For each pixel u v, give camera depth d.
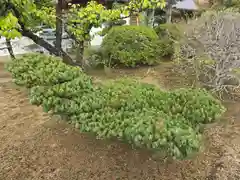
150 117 2.14
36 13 3.97
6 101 3.68
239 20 4.10
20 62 2.90
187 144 1.95
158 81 4.45
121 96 2.47
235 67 3.81
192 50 4.21
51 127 3.02
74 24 4.41
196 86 4.06
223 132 3.00
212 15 4.53
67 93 2.42
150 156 2.55
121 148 2.67
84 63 4.84
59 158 2.55
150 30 5.77
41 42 4.38
